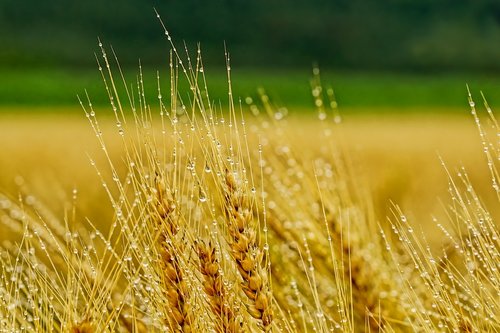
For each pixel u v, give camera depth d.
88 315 0.65
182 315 0.65
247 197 0.66
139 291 0.71
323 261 0.82
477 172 1.78
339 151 0.88
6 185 1.43
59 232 0.74
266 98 0.88
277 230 0.83
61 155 2.08
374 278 0.82
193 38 24.84
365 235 0.84
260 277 0.66
